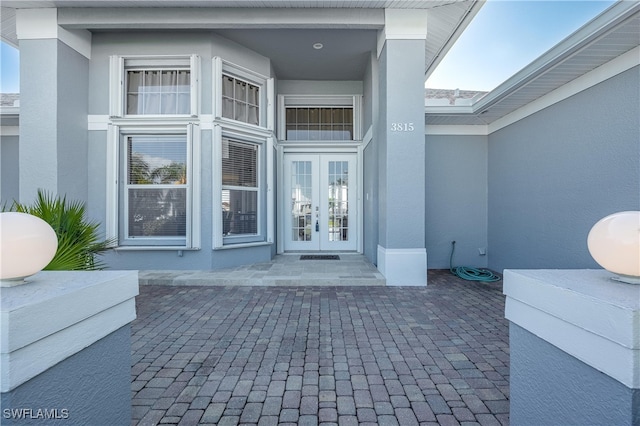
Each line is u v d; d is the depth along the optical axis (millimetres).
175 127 5375
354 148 7234
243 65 5754
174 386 2191
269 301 4105
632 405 966
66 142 4938
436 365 2492
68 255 2484
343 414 1911
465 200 6406
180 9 4758
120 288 1464
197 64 5301
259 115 6113
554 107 4582
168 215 5469
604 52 3514
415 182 4855
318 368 2441
